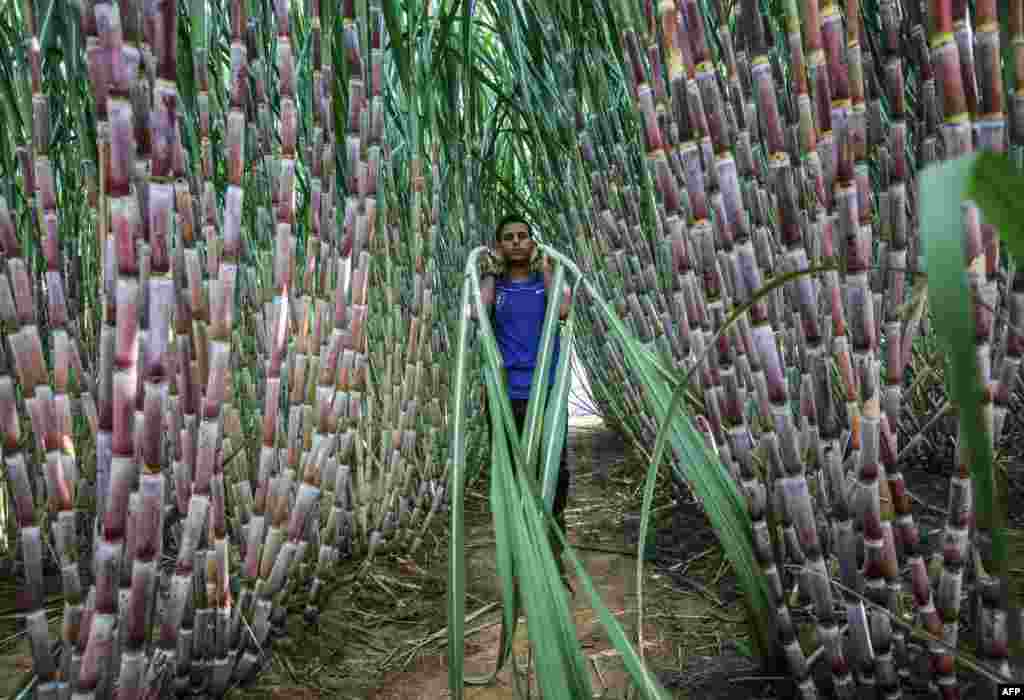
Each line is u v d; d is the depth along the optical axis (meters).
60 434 0.93
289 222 1.18
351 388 1.37
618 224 1.90
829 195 0.90
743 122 1.15
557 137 2.13
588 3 1.65
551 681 0.74
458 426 0.96
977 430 0.23
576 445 3.44
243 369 1.49
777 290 1.25
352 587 1.77
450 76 2.03
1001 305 1.24
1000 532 0.24
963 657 0.76
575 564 0.83
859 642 0.99
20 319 0.89
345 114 1.44
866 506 0.92
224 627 1.21
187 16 1.20
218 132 1.41
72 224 1.58
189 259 1.04
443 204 2.19
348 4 1.20
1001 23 0.70
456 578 0.84
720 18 1.15
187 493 1.04
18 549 1.85
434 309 2.22
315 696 1.28
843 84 0.82
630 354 1.05
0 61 1.21
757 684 1.20
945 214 0.22
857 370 0.89
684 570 1.78
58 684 0.96
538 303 1.87
